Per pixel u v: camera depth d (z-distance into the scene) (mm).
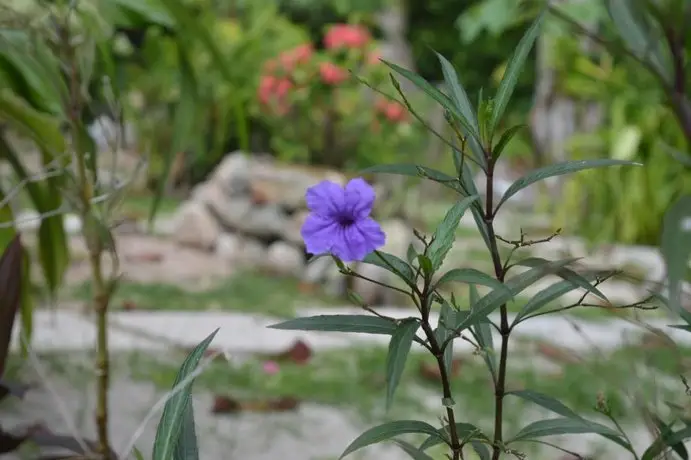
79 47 1376
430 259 968
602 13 3777
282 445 2105
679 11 1292
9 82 1533
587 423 1057
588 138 5766
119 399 2318
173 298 3809
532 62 10977
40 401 2240
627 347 1156
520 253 1334
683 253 910
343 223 967
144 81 6469
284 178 5027
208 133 7262
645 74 2869
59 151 1522
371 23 9094
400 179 4770
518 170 6953
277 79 5715
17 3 1422
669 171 5445
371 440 1016
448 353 1057
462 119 993
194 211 5180
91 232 1347
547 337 3000
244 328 3238
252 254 4883
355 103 5691
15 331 2803
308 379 2609
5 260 1318
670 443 1056
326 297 4148
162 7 1583
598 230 5484
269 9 7801
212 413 2318
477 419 2295
